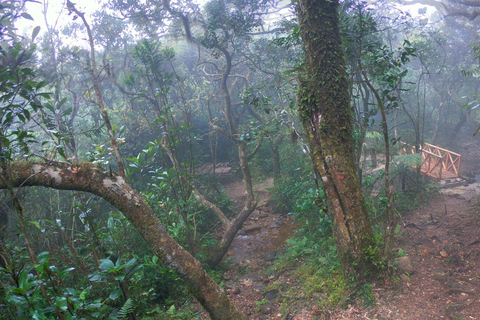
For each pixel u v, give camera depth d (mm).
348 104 5613
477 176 13289
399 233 7387
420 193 10219
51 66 10359
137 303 5695
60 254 5680
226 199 12234
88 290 4008
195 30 17672
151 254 6707
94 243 6039
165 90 7785
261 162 16344
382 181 10500
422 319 4691
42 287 3785
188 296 6418
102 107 4898
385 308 5012
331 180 5551
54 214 8844
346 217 5492
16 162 4184
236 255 9133
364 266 5461
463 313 4703
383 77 6457
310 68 5625
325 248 7109
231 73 17047
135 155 14414
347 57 7105
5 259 3840
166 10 13664
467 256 6270
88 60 5172
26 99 4824
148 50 7785
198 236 8633
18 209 3797
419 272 5902
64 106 12094
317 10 5445
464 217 8273
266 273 7438
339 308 5211
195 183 13305
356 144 7812
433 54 14305
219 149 17859
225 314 4434
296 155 13344
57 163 4281
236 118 17453
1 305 3975
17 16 5344
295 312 5453
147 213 4391
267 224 10891
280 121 8219
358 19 6887
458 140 20547
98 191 4277
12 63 6199
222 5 12227
